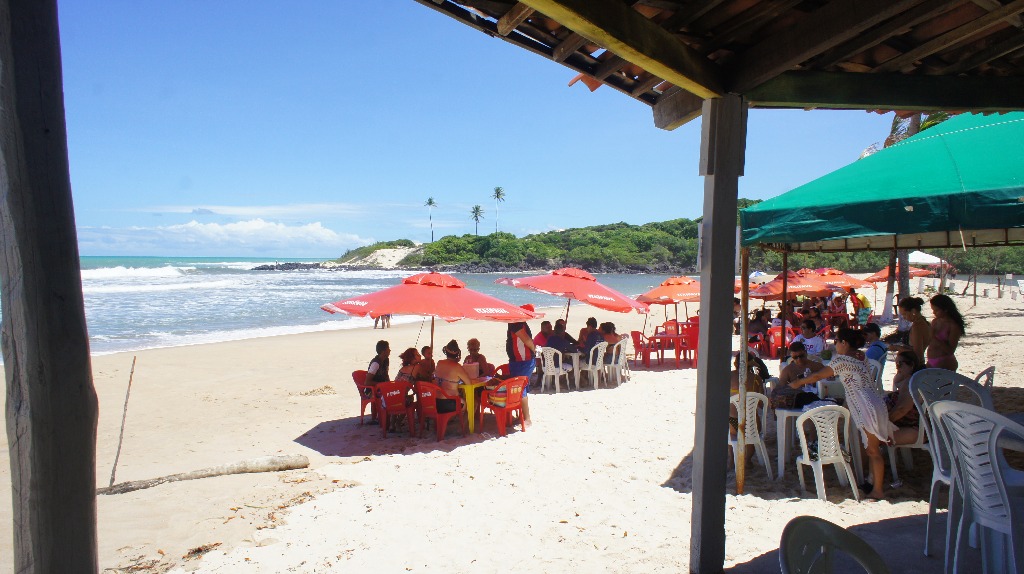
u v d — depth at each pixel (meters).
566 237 174.00
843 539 1.79
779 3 2.52
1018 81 3.38
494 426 7.92
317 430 8.10
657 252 157.25
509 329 9.77
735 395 5.30
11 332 1.52
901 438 4.77
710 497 3.26
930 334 6.66
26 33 1.49
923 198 3.44
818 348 9.72
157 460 6.78
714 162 3.05
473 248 168.00
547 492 5.17
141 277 73.06
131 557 4.06
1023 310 23.08
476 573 3.70
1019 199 3.22
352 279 87.12
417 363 7.99
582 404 8.98
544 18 2.78
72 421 1.58
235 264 154.88
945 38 2.83
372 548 4.12
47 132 1.52
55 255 1.54
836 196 3.85
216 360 14.90
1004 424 2.74
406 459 6.40
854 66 3.24
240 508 4.96
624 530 4.27
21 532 1.56
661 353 12.80
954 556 3.17
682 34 2.81
